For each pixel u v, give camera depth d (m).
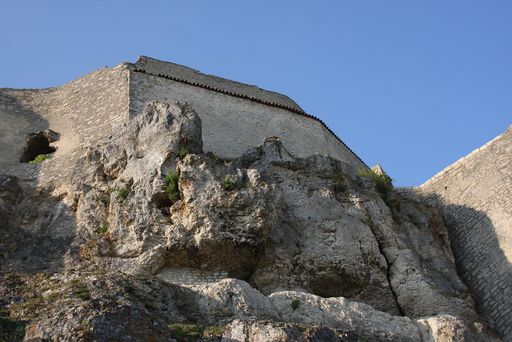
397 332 20.61
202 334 17.36
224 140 29.20
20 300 18.91
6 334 16.61
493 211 28.20
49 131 29.31
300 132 31.45
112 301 16.64
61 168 26.69
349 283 23.89
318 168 26.66
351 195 26.20
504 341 24.42
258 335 17.23
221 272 22.94
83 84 30.67
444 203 29.95
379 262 24.56
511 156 29.33
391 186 28.03
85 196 24.75
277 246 23.86
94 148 26.27
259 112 31.11
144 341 15.98
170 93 29.83
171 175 23.98
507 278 26.02
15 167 27.25
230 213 23.11
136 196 23.92
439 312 23.77
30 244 23.98
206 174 23.83
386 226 25.72
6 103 30.41
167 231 22.88
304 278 23.52
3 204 25.34
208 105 30.17
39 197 25.98
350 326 20.09
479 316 24.95
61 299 18.55
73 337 15.47
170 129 25.12
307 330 17.48
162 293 18.80
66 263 22.94
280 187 25.50
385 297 24.00
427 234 27.36
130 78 29.56
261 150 26.69
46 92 31.19
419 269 24.84
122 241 23.17
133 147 25.44
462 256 27.78
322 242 24.38
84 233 23.78
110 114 28.80
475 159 30.31
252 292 19.62
